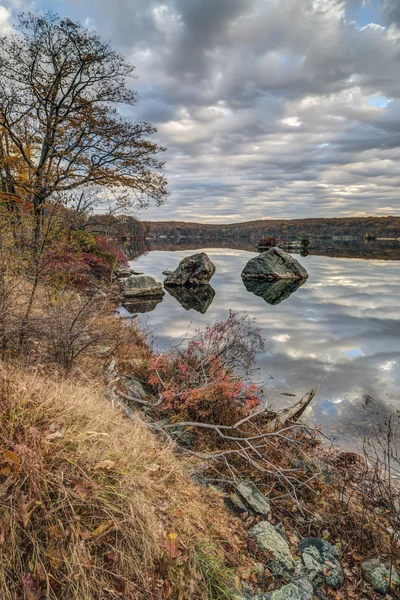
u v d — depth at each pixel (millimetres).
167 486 3365
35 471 2557
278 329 14273
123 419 4551
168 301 20656
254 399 5984
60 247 6312
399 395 8203
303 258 54219
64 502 2510
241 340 9141
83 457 2900
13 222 6137
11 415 2930
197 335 12445
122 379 6922
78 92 18250
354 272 35844
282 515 4074
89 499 2592
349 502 4355
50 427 3037
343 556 3549
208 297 22469
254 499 4066
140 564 2480
